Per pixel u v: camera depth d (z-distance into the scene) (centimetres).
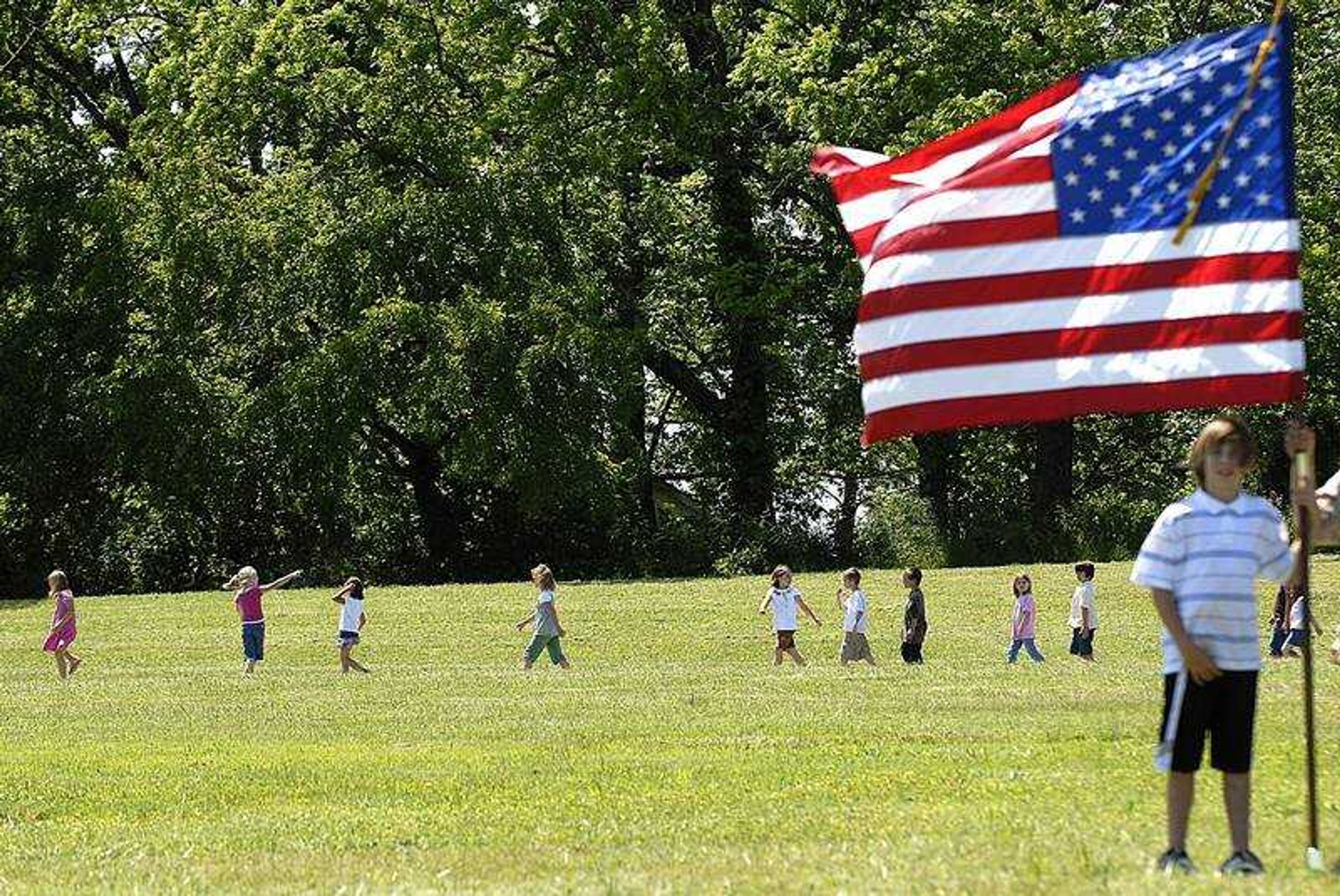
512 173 13688
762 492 14962
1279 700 5288
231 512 14425
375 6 14175
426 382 13162
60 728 6072
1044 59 12600
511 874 2834
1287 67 2702
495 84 13812
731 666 8419
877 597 10931
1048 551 13038
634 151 13625
